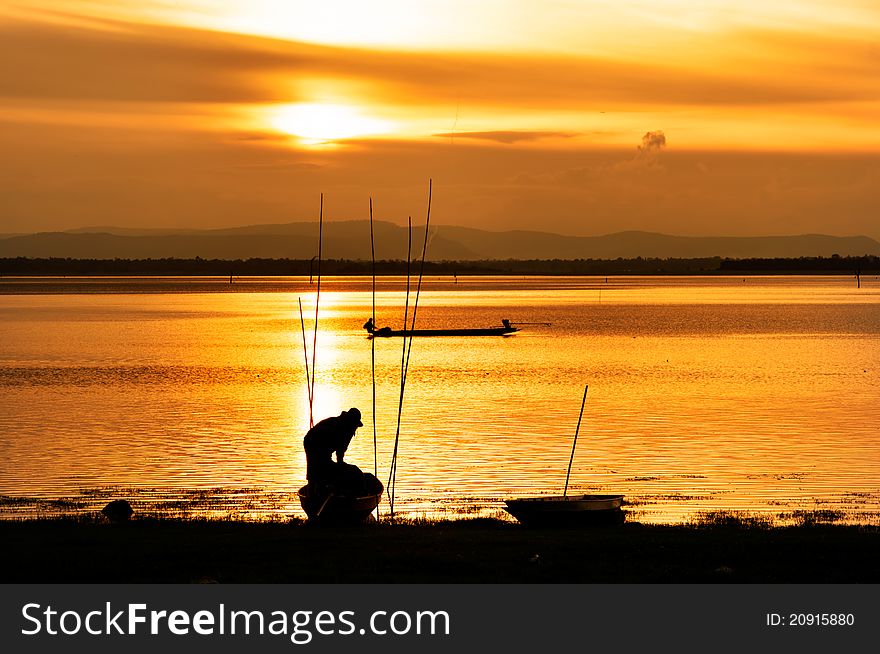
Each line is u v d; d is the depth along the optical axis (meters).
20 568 25.08
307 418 77.81
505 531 32.16
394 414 79.56
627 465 56.34
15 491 48.69
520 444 64.06
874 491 48.56
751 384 103.75
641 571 24.70
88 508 43.25
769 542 28.78
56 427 72.56
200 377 111.69
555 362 130.88
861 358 135.00
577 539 29.70
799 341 166.88
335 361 133.00
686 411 81.81
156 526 33.47
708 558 26.28
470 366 125.38
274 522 35.50
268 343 165.12
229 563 25.62
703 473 53.69
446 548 27.81
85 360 133.62
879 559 26.03
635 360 133.12
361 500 32.41
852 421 75.69
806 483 50.78
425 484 50.50
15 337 176.25
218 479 52.16
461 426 72.44
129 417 78.38
